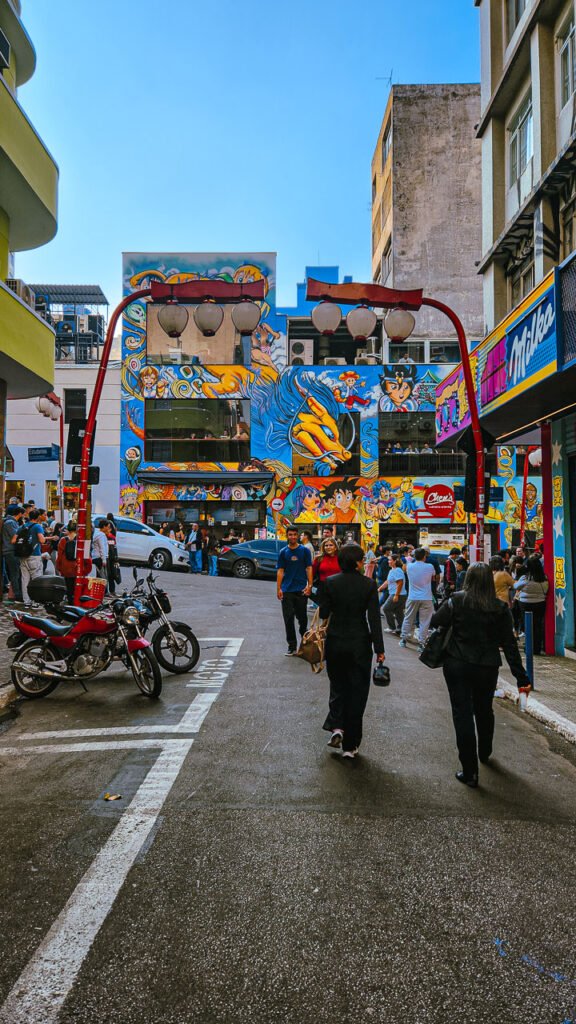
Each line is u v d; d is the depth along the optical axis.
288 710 7.16
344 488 33.75
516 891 3.61
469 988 2.83
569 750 6.30
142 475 33.28
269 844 4.09
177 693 7.93
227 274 34.66
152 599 9.04
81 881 3.65
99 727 6.64
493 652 5.34
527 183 13.54
